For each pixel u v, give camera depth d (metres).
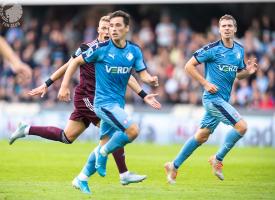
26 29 59.78
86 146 41.91
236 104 50.22
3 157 33.84
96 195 22.45
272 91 50.66
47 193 22.70
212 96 24.80
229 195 23.06
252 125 45.97
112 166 30.56
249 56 52.62
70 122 23.91
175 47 55.22
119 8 62.28
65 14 62.97
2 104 50.47
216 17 61.84
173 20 62.34
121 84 21.55
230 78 24.97
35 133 23.73
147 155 36.69
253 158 36.03
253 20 57.72
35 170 28.92
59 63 56.41
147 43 56.28
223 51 24.73
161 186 24.97
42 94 23.42
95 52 21.12
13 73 55.62
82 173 22.30
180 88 52.16
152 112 48.06
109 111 21.20
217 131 45.75
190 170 29.86
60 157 34.41
